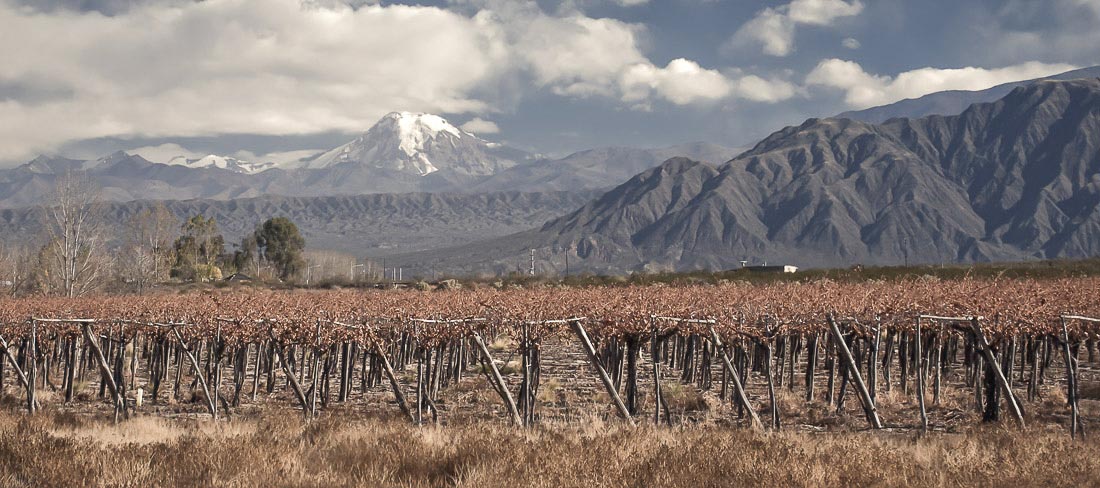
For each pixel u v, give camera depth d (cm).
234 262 15800
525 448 1508
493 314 2508
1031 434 1767
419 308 3133
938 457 1545
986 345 2058
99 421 2333
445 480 1380
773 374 3434
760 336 2459
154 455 1490
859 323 2473
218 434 1822
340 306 3309
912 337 3052
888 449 1578
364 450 1530
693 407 2606
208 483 1322
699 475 1355
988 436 1758
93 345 2505
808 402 2691
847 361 2162
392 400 2912
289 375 2566
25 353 3562
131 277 9650
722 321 2503
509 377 3406
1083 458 1490
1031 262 8519
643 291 3856
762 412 2502
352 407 2742
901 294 3148
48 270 8331
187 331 2945
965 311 2247
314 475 1380
